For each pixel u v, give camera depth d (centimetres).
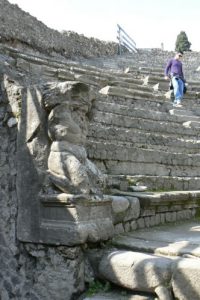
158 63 2552
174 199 591
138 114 1072
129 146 798
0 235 450
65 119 418
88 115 461
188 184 758
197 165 888
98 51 2456
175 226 564
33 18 1830
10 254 438
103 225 421
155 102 1287
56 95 419
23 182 429
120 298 369
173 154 834
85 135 448
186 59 2856
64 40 2109
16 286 429
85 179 401
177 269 346
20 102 443
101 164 691
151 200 538
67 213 392
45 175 414
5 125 459
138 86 1447
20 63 951
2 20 1562
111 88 1199
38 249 414
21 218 426
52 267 401
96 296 376
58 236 393
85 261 400
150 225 553
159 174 801
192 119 1214
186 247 414
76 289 386
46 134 426
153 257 373
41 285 407
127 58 2575
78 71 1355
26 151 430
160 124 1021
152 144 884
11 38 1606
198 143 980
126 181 628
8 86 458
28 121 431
